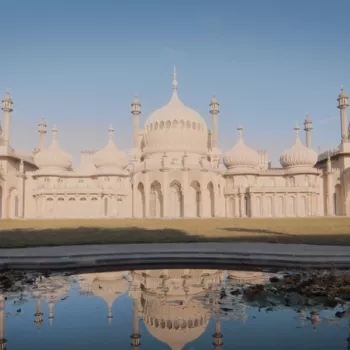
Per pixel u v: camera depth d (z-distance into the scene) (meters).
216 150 78.50
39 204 69.00
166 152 71.81
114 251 16.77
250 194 70.75
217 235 25.83
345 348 6.78
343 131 75.56
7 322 8.50
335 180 74.44
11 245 20.00
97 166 74.19
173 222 43.19
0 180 67.50
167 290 11.27
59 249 17.89
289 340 7.18
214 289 11.26
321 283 11.18
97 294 10.86
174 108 74.62
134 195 69.19
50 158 74.69
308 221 44.22
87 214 68.62
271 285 11.40
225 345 6.97
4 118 73.00
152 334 7.64
